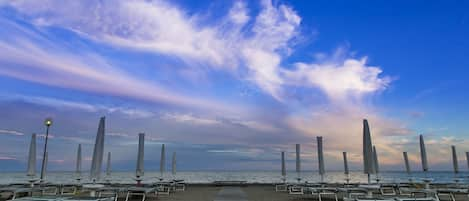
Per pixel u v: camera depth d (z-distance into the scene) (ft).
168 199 31.94
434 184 46.57
